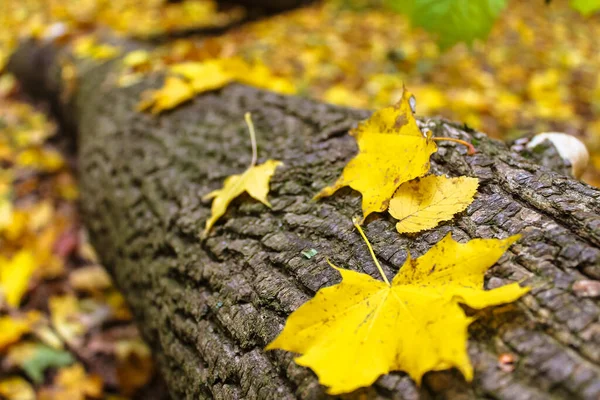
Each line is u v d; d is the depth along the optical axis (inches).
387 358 17.6
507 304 17.9
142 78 39.6
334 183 23.6
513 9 93.8
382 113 22.4
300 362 17.8
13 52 66.2
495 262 18.8
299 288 20.5
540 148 24.7
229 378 20.5
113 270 30.4
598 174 44.5
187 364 22.3
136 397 30.2
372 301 18.4
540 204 20.1
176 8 89.7
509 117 52.8
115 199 29.6
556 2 96.6
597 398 16.2
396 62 65.9
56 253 39.5
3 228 41.7
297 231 22.4
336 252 21.1
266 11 85.4
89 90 43.5
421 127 23.9
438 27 20.9
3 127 57.1
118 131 33.5
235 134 28.4
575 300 17.6
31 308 35.5
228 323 21.2
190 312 22.8
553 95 59.1
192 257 24.0
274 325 20.1
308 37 72.7
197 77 34.2
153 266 25.9
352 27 77.9
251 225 23.4
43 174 49.5
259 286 21.2
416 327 17.7
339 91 54.5
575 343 17.0
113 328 33.9
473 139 23.4
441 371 17.5
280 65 61.9
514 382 16.9
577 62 71.9
